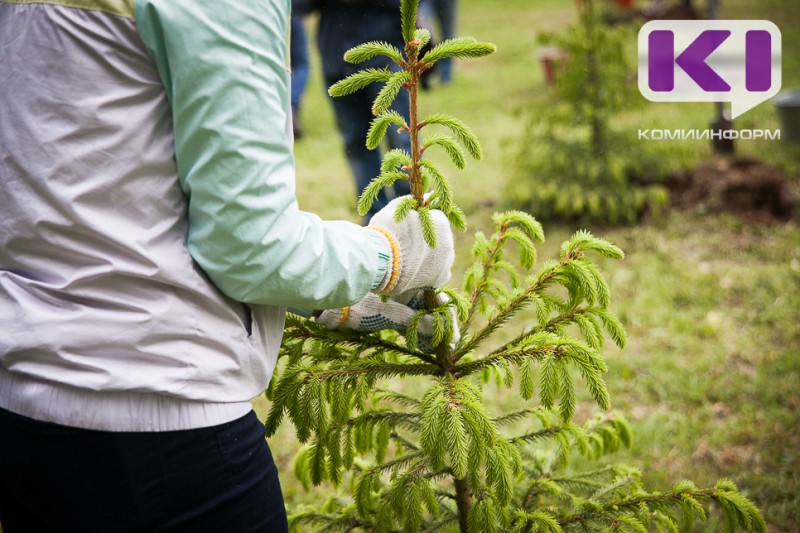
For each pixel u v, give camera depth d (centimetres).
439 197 137
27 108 111
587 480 196
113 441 115
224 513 123
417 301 154
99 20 107
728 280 429
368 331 158
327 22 396
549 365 144
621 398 339
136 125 110
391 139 383
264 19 108
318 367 154
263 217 110
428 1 779
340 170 640
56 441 116
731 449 301
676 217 505
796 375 344
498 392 338
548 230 514
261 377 129
